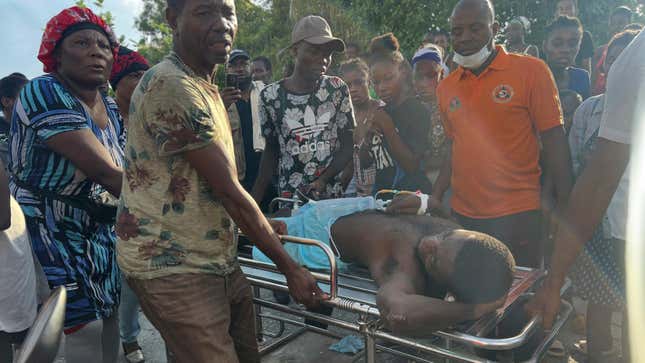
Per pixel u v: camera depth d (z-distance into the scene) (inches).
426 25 313.3
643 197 54.5
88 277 72.4
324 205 91.8
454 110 91.7
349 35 327.6
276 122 117.7
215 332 58.9
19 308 71.0
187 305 57.4
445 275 60.4
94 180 68.3
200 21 56.7
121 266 59.6
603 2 288.8
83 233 72.9
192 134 53.7
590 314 88.1
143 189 57.4
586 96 140.3
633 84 51.0
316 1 342.6
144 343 119.5
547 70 83.3
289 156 117.0
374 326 65.4
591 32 291.7
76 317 71.3
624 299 79.6
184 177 56.7
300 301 62.8
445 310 58.2
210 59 58.7
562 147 82.5
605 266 81.6
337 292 68.9
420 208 83.6
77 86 72.8
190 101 53.4
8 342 73.7
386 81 116.9
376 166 127.9
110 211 75.0
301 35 111.6
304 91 115.6
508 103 84.6
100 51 71.8
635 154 52.9
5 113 144.2
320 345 111.4
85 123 69.4
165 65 56.1
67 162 69.9
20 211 70.9
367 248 77.0
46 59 71.1
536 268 84.7
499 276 57.9
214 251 59.9
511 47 176.4
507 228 87.4
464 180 91.8
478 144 88.4
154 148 56.1
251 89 161.2
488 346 56.1
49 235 70.8
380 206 91.5
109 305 75.4
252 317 71.3
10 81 141.5
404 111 117.6
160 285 57.1
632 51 51.6
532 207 86.9
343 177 130.8
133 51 101.1
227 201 56.7
